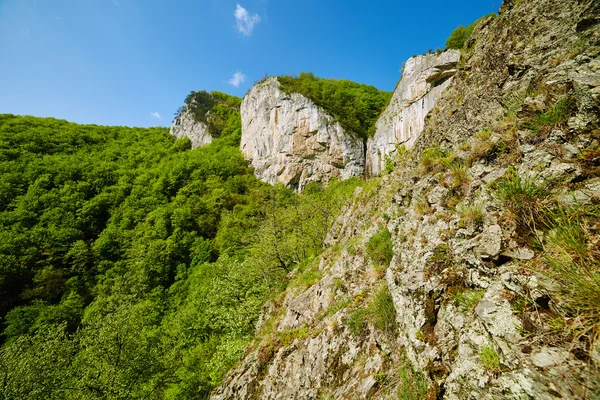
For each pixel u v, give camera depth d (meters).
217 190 52.81
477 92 7.21
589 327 2.08
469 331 2.94
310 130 54.88
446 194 5.03
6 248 35.59
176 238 42.38
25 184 47.28
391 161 13.43
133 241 42.06
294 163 54.62
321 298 8.70
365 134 56.25
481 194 4.12
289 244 21.72
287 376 7.25
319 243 21.41
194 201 49.88
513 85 5.76
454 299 3.50
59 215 43.03
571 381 1.95
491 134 4.90
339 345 6.24
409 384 3.60
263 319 13.00
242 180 58.72
